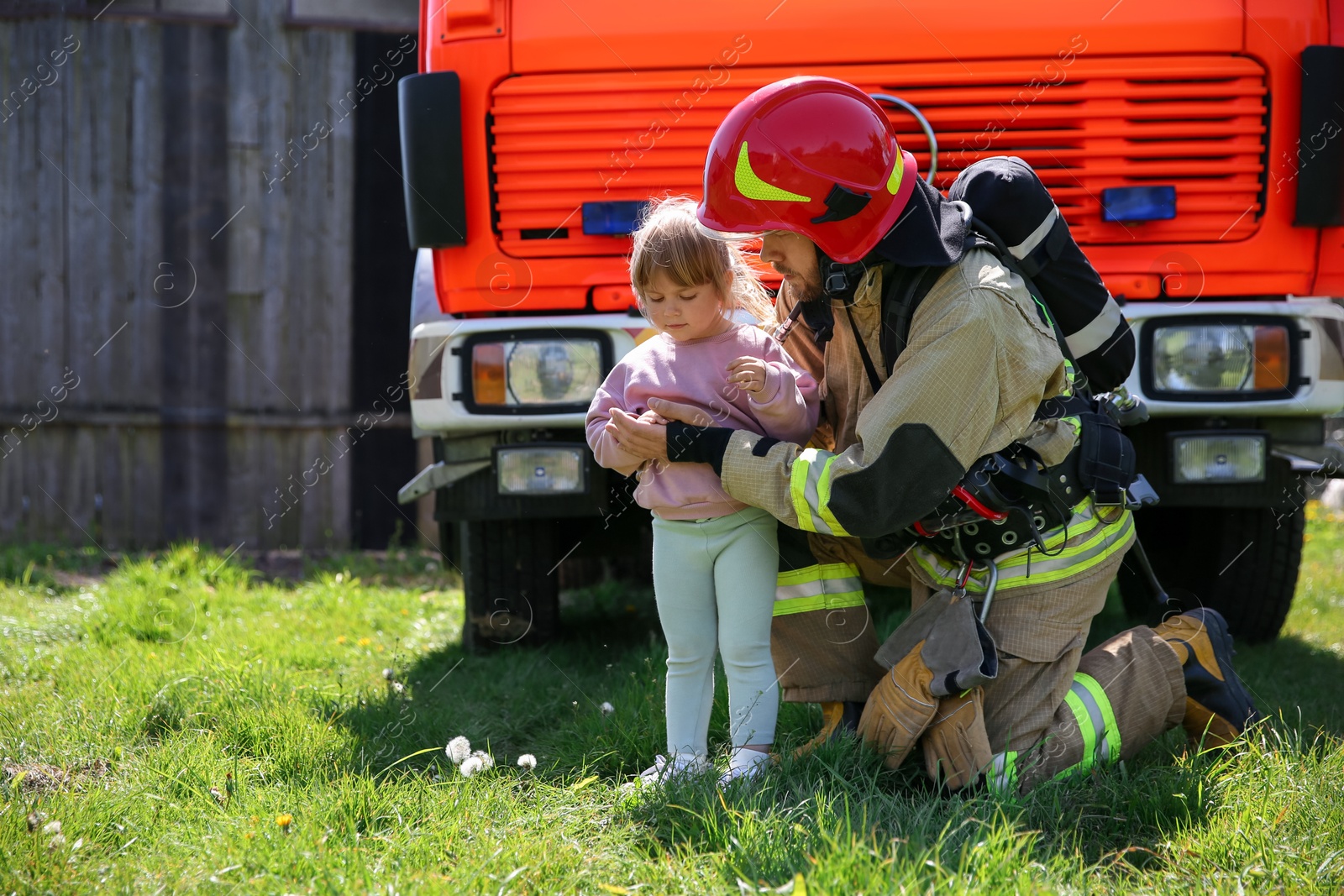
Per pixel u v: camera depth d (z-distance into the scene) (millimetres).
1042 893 1807
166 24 6742
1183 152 3129
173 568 5133
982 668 2232
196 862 2049
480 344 3258
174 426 6906
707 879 1931
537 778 2480
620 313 3229
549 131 3189
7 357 6781
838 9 3125
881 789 2334
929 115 3127
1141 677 2434
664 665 3301
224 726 2791
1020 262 2355
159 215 6820
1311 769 2303
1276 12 3104
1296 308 3170
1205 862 2031
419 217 3207
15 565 5668
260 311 6930
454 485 3459
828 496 2229
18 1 6668
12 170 6734
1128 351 2494
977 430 2174
